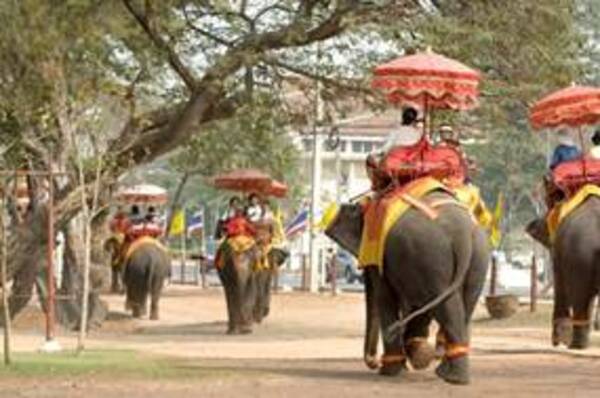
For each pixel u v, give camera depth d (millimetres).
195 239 109688
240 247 38656
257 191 44719
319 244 86625
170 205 91125
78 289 41594
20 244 38156
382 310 21484
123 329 40375
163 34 38031
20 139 35906
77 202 37000
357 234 22500
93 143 36156
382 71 21422
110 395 19297
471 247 20641
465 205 21344
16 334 36156
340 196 90125
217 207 110688
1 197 25547
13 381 21094
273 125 44500
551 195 26469
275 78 42031
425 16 38000
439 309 20578
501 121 41375
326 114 43906
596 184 25922
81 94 34688
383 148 21984
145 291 46156
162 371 22484
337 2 37781
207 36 40281
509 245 113812
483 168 104188
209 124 47188
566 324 27703
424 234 20391
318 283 77688
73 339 34469
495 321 43875
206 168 63344
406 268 20547
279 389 19984
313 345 32438
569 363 25000
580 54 42094
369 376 21922
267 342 33875
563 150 26922
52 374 21984
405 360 21828
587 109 26219
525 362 25234
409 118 21859
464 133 42938
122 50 38875
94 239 50875
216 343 33500
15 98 34688
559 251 25531
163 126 39875
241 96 40781
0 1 34312
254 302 39969
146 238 46500
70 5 34875
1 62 34469
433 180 21047
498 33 38969
